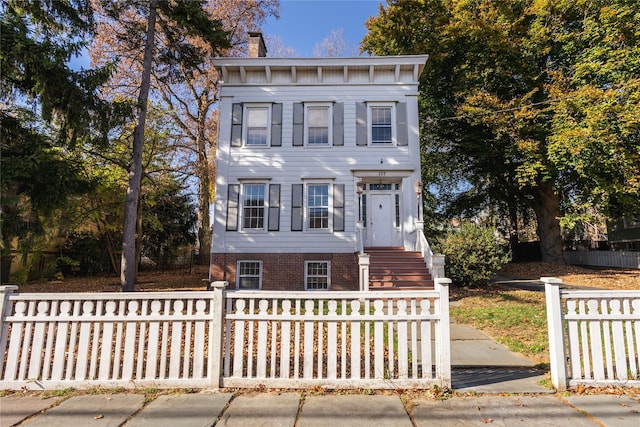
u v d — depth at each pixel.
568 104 14.93
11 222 9.92
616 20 14.72
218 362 4.32
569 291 4.44
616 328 4.34
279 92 14.84
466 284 13.32
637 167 14.21
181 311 4.46
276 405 3.84
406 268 12.54
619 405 3.82
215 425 3.42
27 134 10.40
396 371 4.62
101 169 16.08
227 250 14.06
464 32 17.80
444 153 22.20
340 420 3.51
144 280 18.38
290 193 14.36
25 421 3.49
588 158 14.52
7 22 8.67
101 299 4.41
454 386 4.39
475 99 16.89
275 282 13.91
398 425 3.42
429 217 24.12
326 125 14.71
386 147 14.50
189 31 12.75
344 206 14.24
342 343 4.35
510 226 27.14
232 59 14.41
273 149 14.54
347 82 14.80
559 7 16.31
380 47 20.92
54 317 4.38
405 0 19.38
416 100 14.73
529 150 16.00
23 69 8.89
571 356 4.35
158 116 17.36
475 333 7.30
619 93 13.64
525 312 8.90
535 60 18.14
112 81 17.38
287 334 4.38
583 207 17.30
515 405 3.86
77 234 20.17
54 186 10.00
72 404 3.86
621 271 18.77
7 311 4.41
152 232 24.12
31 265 17.17
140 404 3.87
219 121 14.70
